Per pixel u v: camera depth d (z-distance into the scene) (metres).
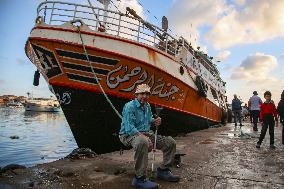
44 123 44.44
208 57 19.14
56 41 8.76
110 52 9.00
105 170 5.23
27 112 84.62
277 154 7.23
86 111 9.35
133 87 9.56
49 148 18.03
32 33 9.01
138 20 9.82
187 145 8.88
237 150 7.87
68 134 28.34
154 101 10.34
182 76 11.61
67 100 9.25
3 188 4.09
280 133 13.71
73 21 8.87
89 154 6.49
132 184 4.30
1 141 20.69
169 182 4.56
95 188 4.18
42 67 9.23
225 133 13.45
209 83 17.03
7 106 146.62
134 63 9.41
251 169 5.48
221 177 4.88
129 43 9.34
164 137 4.70
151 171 5.17
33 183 4.28
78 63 8.93
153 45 10.57
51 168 5.28
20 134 26.61
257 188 4.28
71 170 5.16
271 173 5.18
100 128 9.65
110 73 9.16
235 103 18.16
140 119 4.54
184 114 12.41
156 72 10.01
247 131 14.75
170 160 4.64
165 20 13.34
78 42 8.80
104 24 9.57
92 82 9.05
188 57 12.57
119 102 9.44
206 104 15.84
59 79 9.07
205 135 12.38
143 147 4.20
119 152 7.17
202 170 5.37
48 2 9.16
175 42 11.66
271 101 8.30
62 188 4.15
